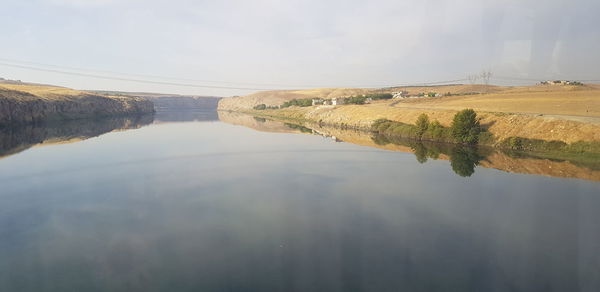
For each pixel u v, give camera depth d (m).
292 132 94.50
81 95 145.25
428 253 19.94
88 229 24.19
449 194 32.03
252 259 19.52
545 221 24.03
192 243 21.77
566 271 17.20
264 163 48.03
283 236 22.66
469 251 20.14
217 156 53.75
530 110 66.50
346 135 85.94
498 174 40.03
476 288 16.14
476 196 31.22
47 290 16.48
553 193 30.73
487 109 75.31
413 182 36.94
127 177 39.47
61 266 18.92
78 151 57.00
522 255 19.14
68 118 120.12
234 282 17.14
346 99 156.38
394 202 29.77
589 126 50.31
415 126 76.94
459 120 64.94
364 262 18.84
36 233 23.52
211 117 178.50
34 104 103.75
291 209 28.03
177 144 66.94
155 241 22.14
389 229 23.62
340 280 16.98
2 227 24.55
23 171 42.03
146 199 31.09
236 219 25.86
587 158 45.66
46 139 71.12
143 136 80.75
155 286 16.89
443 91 195.88
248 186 35.50
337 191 33.38
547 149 51.72
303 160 50.50
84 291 16.42
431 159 50.97
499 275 17.33
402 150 59.56
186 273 18.09
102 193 33.03
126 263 19.25
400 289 16.14
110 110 158.50
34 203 29.95
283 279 17.19
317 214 26.75
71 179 38.41
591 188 31.78
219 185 35.97
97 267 18.81
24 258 19.86
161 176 40.06
